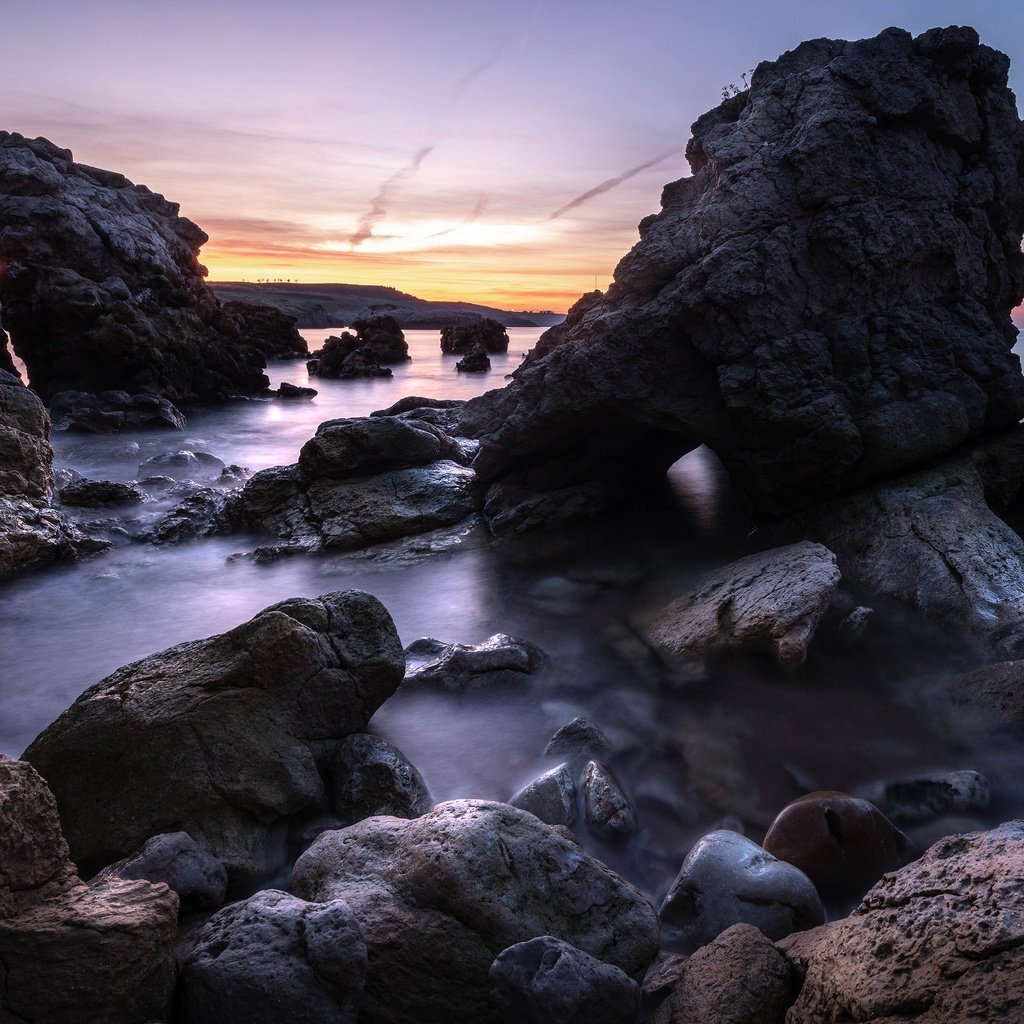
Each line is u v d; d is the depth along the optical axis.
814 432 4.22
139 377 12.15
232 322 14.68
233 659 2.55
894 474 4.32
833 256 4.38
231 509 5.69
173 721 2.38
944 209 4.55
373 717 2.98
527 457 5.44
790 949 1.76
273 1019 1.52
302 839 2.36
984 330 4.60
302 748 2.49
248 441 10.09
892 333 4.38
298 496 5.65
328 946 1.57
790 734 2.87
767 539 4.62
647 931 1.83
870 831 2.17
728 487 6.17
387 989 1.68
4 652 3.77
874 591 3.81
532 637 3.74
